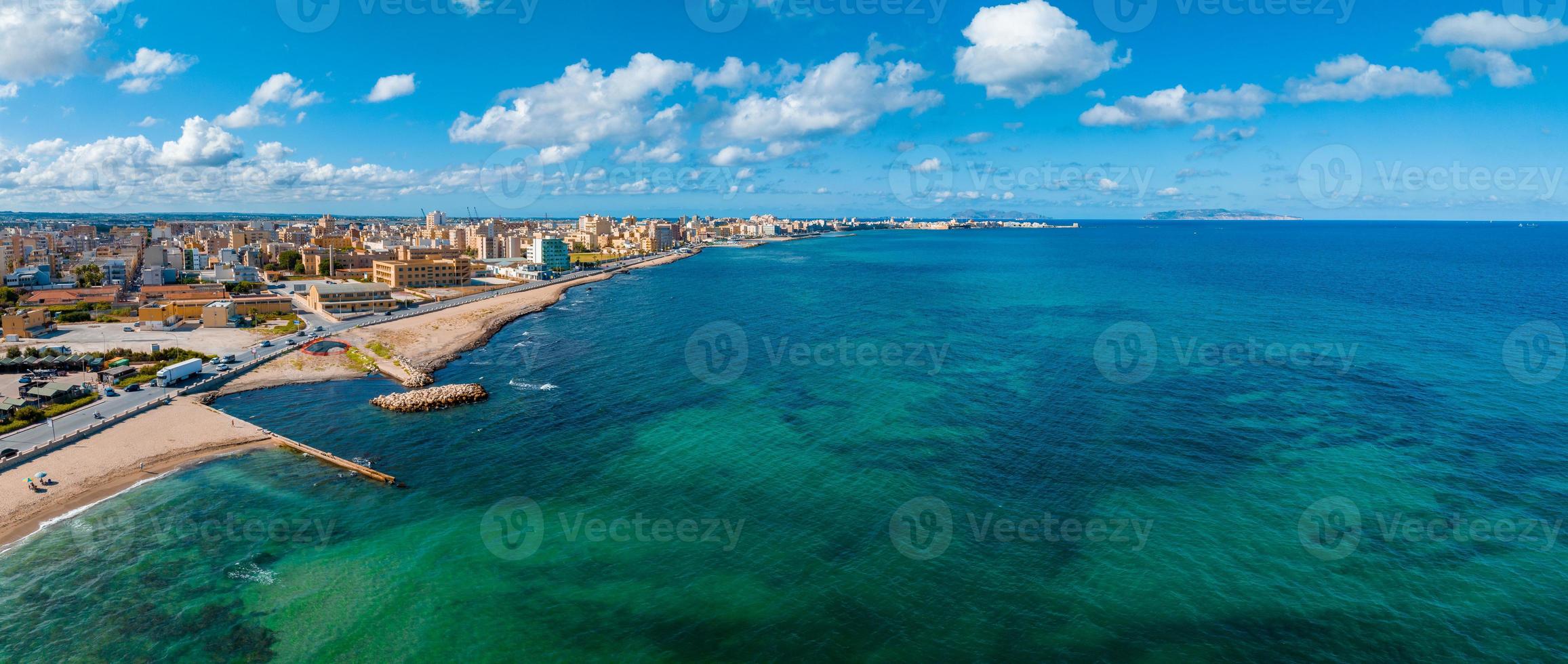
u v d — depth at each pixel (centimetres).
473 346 14362
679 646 4912
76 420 8962
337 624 5172
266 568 5847
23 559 5925
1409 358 11912
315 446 8500
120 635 5028
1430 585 5419
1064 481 7288
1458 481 7081
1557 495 6738
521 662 4794
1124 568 5700
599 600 5425
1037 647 4847
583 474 7675
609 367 12438
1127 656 4747
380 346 13875
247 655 4862
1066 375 11250
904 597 5397
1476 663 4641
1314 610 5169
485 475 7669
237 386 11012
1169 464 7631
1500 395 9738
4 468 7488
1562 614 5072
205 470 7775
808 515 6675
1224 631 4962
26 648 4884
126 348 13262
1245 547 5975
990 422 9062
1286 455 7794
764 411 9681
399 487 7375
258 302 17675
